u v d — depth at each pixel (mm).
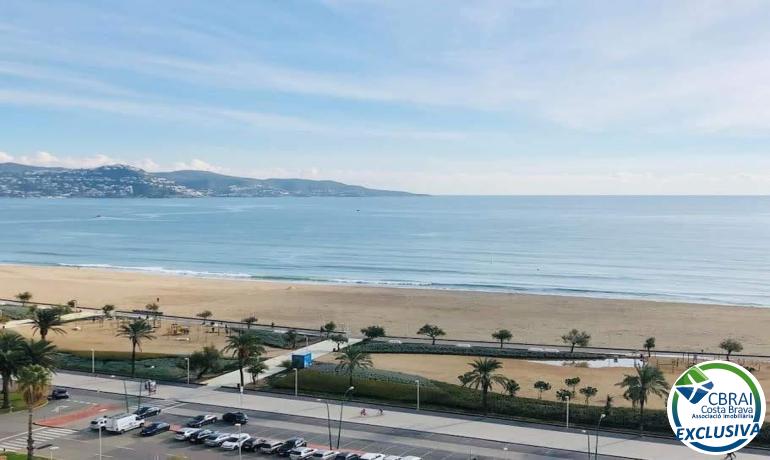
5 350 82312
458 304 169375
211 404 85750
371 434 74375
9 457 65250
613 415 78625
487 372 82812
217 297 179625
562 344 126188
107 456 67188
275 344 120125
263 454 68688
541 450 69375
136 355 111250
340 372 96875
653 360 112812
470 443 71562
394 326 143000
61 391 87812
